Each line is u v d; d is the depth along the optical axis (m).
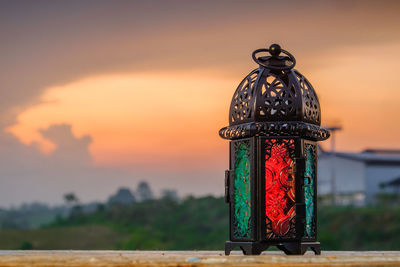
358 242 31.70
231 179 3.66
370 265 2.89
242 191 3.61
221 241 34.69
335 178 50.19
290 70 3.65
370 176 48.41
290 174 3.51
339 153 50.19
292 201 3.51
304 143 3.55
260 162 3.49
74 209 54.09
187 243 35.59
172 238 37.28
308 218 3.61
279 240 3.47
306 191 3.60
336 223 34.91
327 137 3.72
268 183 3.50
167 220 41.44
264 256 3.04
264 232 3.46
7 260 2.85
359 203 47.91
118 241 38.03
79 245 37.94
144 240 36.12
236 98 3.71
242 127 3.55
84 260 2.86
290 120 3.53
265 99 3.54
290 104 3.53
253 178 3.49
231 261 2.87
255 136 3.51
